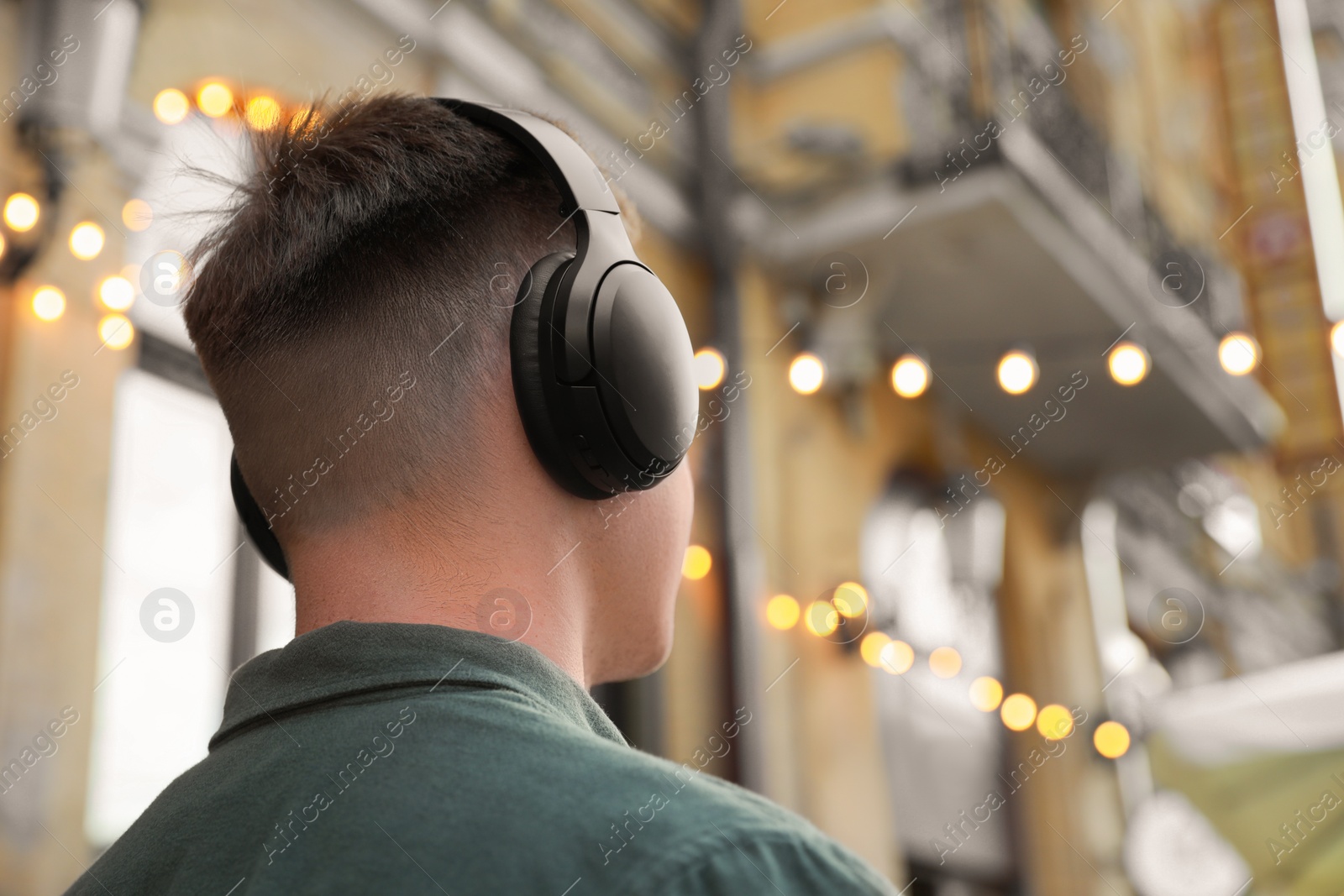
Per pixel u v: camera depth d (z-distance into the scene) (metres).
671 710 4.38
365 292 0.54
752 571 4.71
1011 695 6.61
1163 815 5.25
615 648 0.60
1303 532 11.70
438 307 0.54
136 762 2.55
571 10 4.78
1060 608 7.05
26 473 2.42
